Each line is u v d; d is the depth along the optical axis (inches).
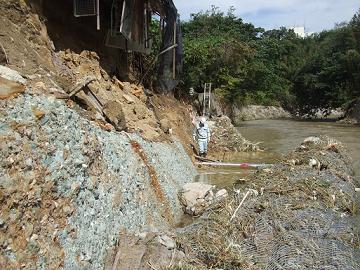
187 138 635.5
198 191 368.2
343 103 1705.2
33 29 343.3
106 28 518.9
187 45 1084.5
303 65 2026.3
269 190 332.8
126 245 228.7
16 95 207.5
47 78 296.8
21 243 165.9
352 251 239.5
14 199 169.8
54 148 207.6
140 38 581.0
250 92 1503.4
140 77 649.0
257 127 1315.2
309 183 347.6
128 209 260.4
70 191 206.5
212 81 1213.7
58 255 181.9
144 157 331.6
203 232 259.1
